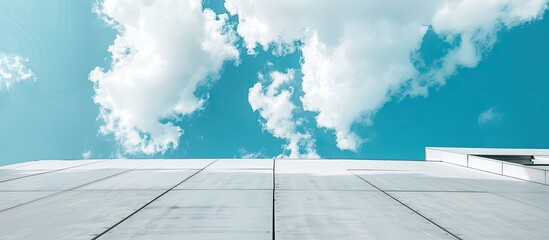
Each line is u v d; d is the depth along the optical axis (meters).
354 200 5.52
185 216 4.53
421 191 6.33
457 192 6.25
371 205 5.17
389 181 7.53
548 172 7.12
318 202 5.36
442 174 8.80
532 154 11.50
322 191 6.28
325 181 7.47
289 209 4.90
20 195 5.98
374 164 11.23
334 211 4.79
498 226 4.11
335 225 4.13
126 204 5.23
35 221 4.31
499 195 6.00
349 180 7.63
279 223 4.21
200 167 10.28
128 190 6.42
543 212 4.79
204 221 4.30
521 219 4.43
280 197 5.74
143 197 5.75
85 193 6.14
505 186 6.96
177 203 5.30
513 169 8.30
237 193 6.09
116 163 11.68
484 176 8.49
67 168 10.19
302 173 8.82
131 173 8.91
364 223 4.21
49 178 8.06
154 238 3.66
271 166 10.55
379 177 8.15
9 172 9.27
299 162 11.82
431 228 4.02
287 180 7.63
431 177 8.21
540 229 4.01
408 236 3.73
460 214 4.66
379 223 4.21
